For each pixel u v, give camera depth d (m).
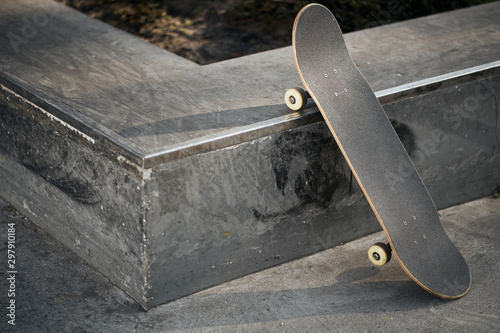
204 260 2.41
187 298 2.43
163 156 2.12
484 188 3.20
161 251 2.28
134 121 2.38
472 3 4.42
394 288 2.50
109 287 2.49
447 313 2.35
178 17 5.00
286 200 2.53
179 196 2.23
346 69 2.50
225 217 2.39
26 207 2.93
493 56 3.04
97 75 2.86
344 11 4.60
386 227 2.35
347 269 2.62
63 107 2.47
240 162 2.34
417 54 3.10
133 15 5.01
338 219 2.75
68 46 3.23
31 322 2.26
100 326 2.26
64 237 2.73
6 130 2.84
